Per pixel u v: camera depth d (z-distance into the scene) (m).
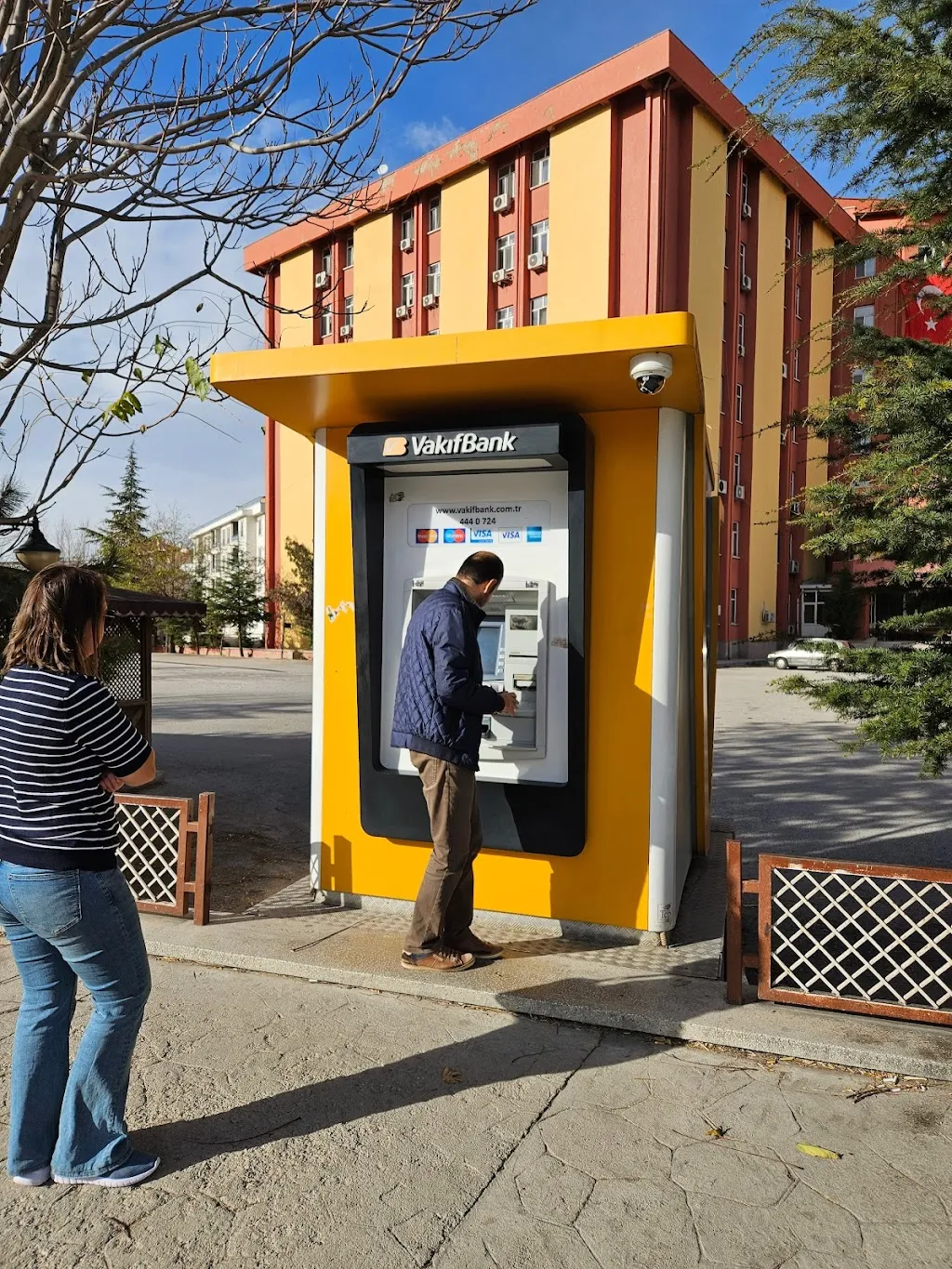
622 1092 3.09
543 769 4.50
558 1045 3.45
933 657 3.88
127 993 2.53
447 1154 2.72
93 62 4.27
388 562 4.81
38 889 2.38
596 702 4.42
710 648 6.18
